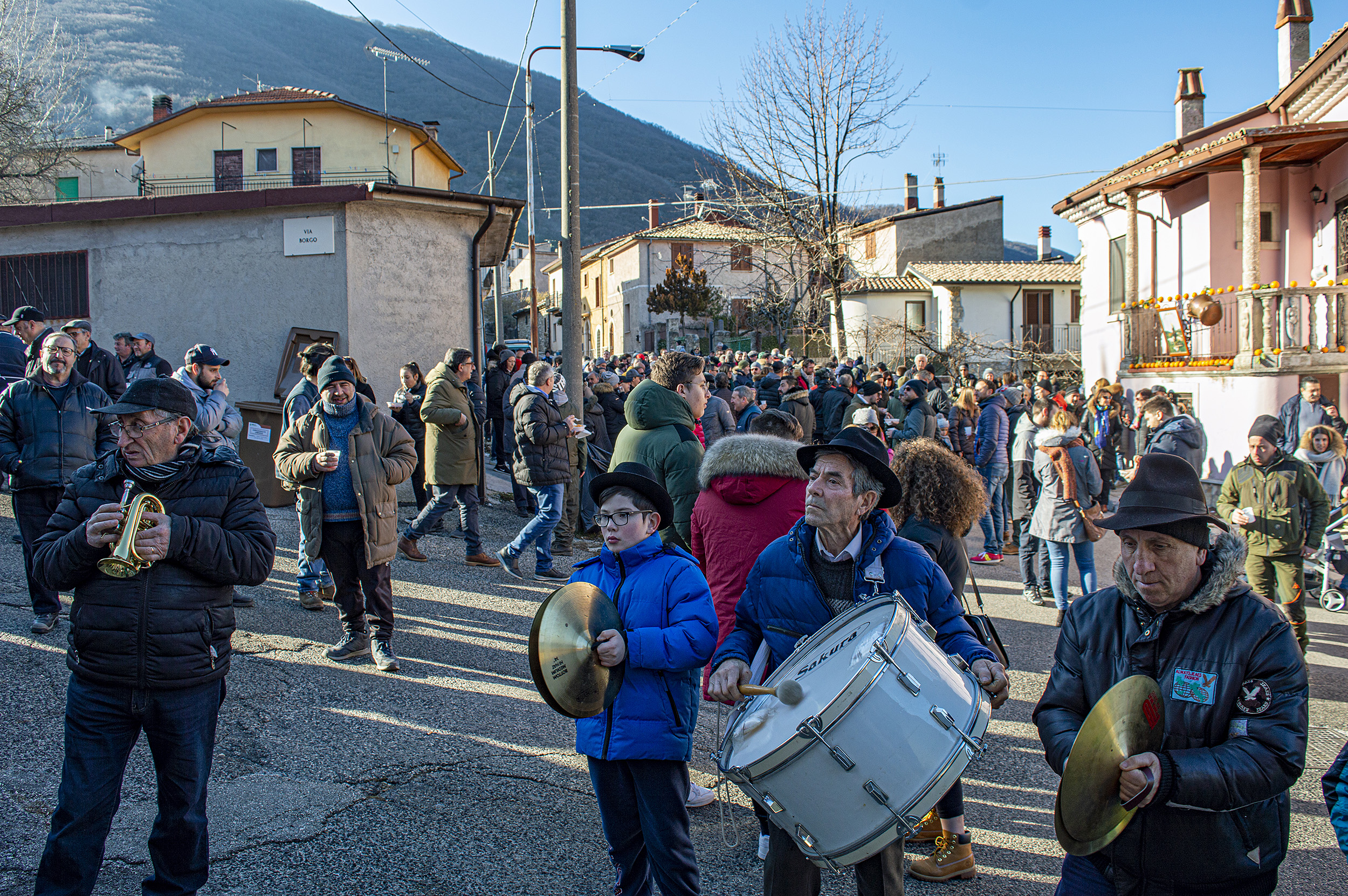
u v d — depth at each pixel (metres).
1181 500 2.41
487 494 12.27
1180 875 2.35
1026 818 4.30
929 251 42.44
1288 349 13.05
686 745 3.15
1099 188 18.81
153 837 3.12
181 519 3.03
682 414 5.38
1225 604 2.42
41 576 3.02
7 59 26.52
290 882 3.50
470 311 12.30
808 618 3.04
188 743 3.11
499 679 5.77
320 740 4.75
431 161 38.25
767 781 2.45
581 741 3.20
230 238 11.16
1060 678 2.64
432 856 3.74
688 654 3.06
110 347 11.30
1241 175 15.88
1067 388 22.59
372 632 5.88
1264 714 2.30
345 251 11.02
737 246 44.06
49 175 27.78
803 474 3.96
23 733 4.49
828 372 16.16
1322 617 8.17
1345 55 14.38
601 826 4.05
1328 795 2.30
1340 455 8.41
